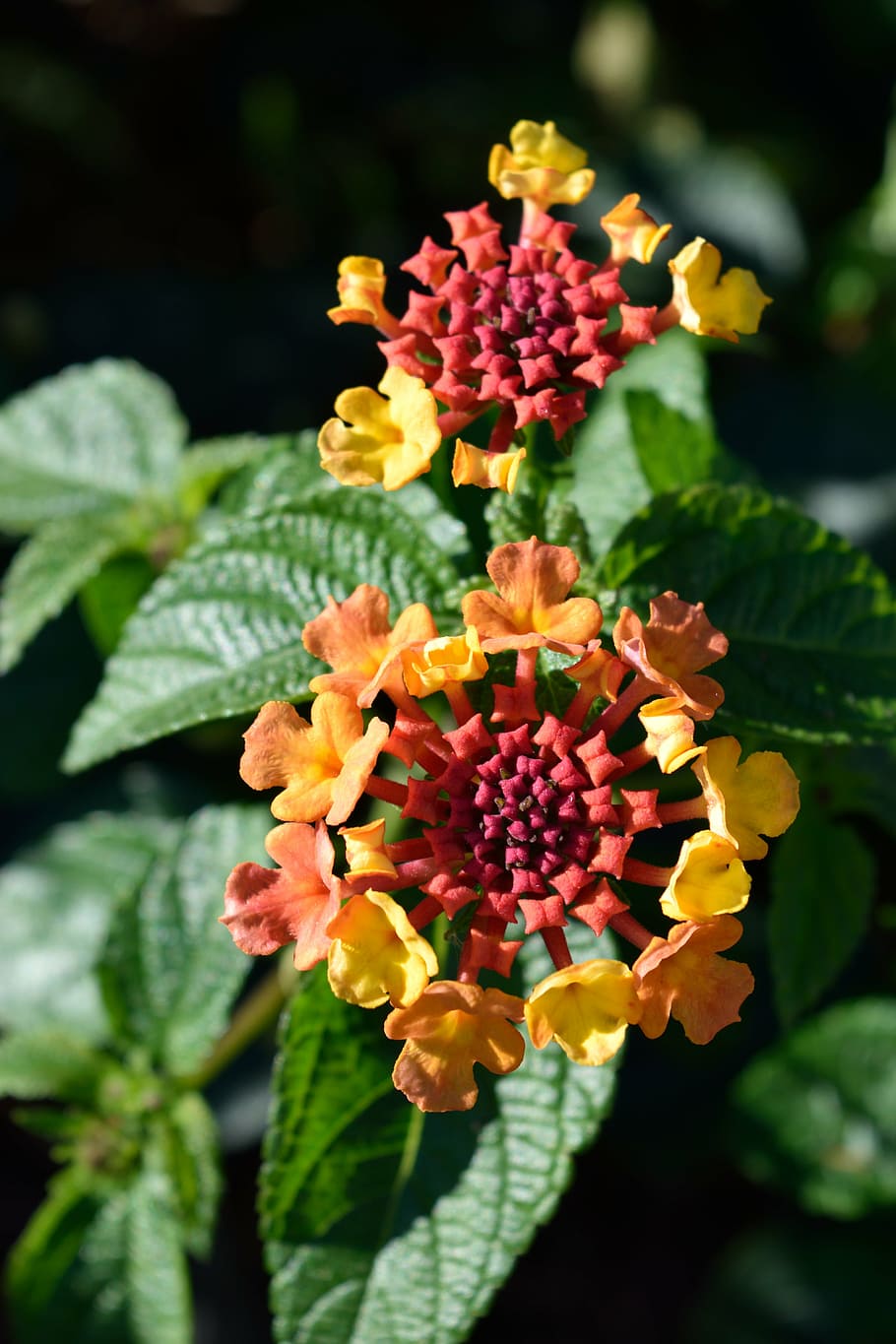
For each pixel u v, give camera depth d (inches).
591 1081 10.3
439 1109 9.1
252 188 19.8
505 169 10.3
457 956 10.7
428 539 10.4
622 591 10.3
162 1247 11.8
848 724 10.2
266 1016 11.9
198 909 11.6
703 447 11.5
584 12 18.9
